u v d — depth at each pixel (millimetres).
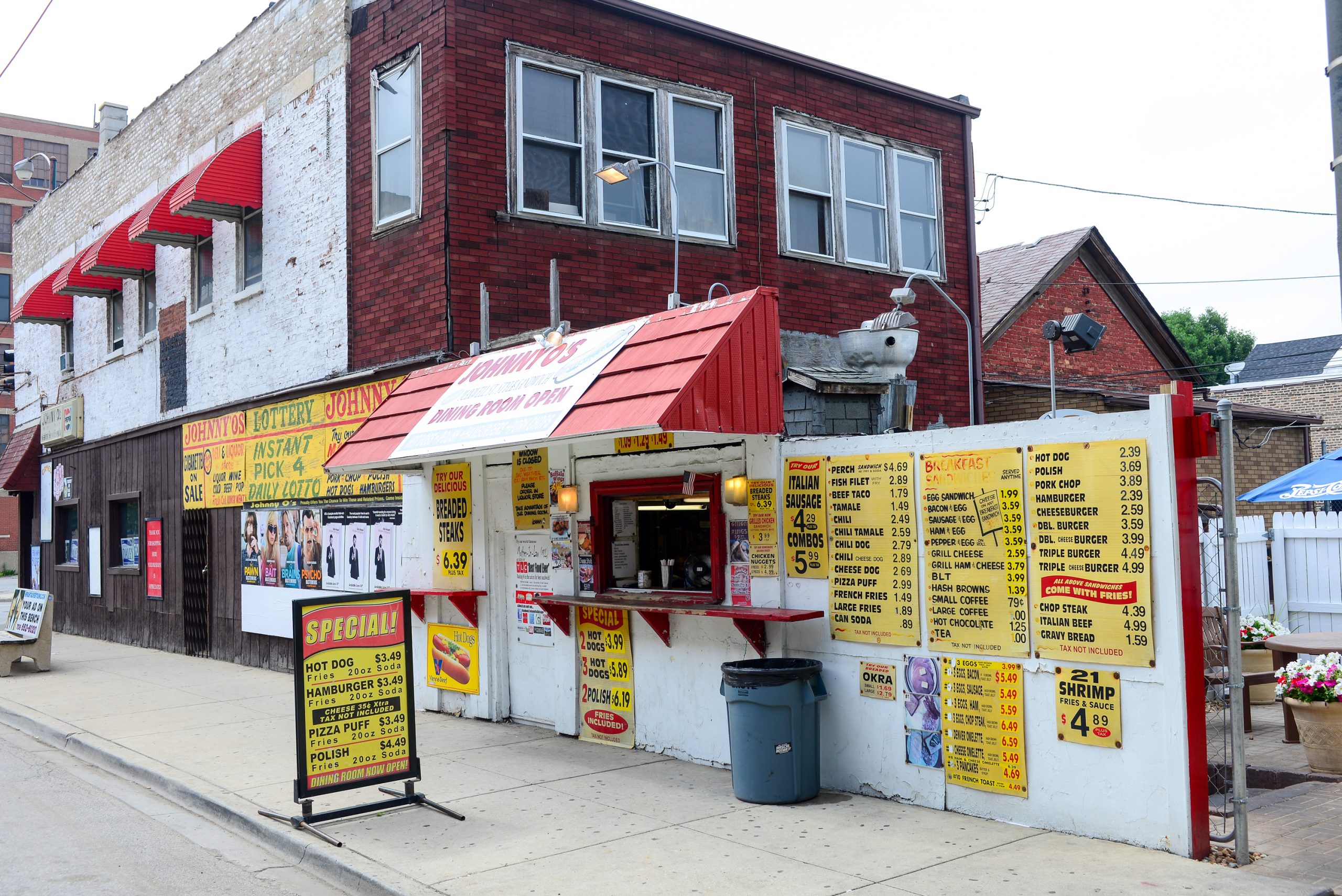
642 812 7062
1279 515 12383
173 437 17578
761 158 13844
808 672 7180
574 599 9102
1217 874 5457
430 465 11352
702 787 7668
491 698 10516
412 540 11672
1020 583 6473
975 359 16062
